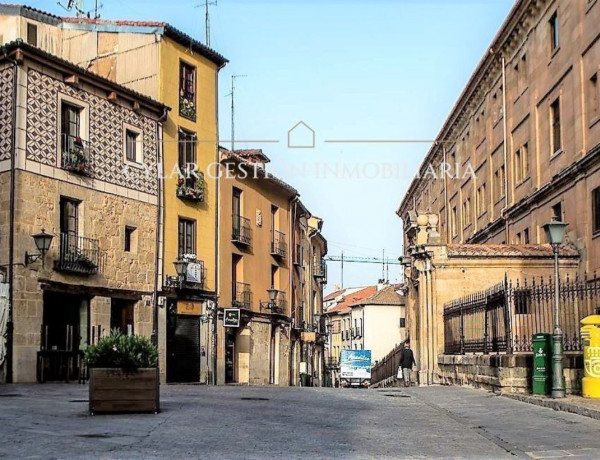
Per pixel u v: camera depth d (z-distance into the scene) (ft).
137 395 43.80
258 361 128.06
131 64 109.19
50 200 85.25
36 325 81.71
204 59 118.01
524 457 31.81
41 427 37.47
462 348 83.97
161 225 104.53
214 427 38.93
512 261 95.71
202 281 112.06
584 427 41.86
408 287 134.41
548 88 102.99
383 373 171.12
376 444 34.73
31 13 107.24
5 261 80.48
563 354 61.41
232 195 123.44
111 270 93.86
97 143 93.30
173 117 109.70
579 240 91.91
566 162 96.12
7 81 82.64
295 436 36.58
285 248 142.82
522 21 113.29
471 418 47.09
